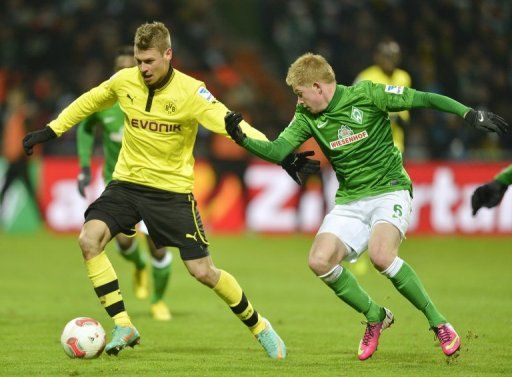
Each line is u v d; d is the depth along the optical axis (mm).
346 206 23250
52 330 27906
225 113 22375
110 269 22984
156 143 22922
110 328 28797
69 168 62562
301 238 61531
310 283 41188
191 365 22141
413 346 25266
